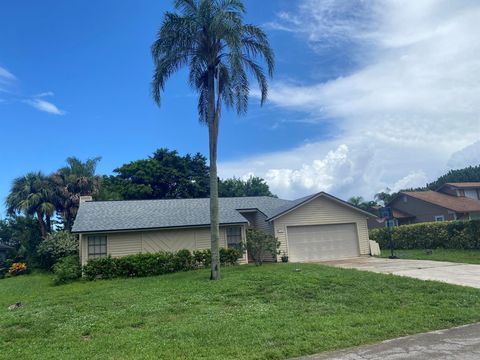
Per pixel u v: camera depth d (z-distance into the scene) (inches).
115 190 1576.0
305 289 444.8
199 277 591.2
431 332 270.7
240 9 591.8
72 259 761.6
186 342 267.7
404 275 526.0
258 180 2151.8
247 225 887.7
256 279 521.3
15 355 261.1
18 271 1082.7
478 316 306.2
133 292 484.4
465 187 1550.2
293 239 874.8
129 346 265.3
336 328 285.3
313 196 893.2
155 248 800.9
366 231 925.8
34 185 1261.1
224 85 637.3
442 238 932.6
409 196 1572.3
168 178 1685.5
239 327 299.3
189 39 598.9
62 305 428.5
